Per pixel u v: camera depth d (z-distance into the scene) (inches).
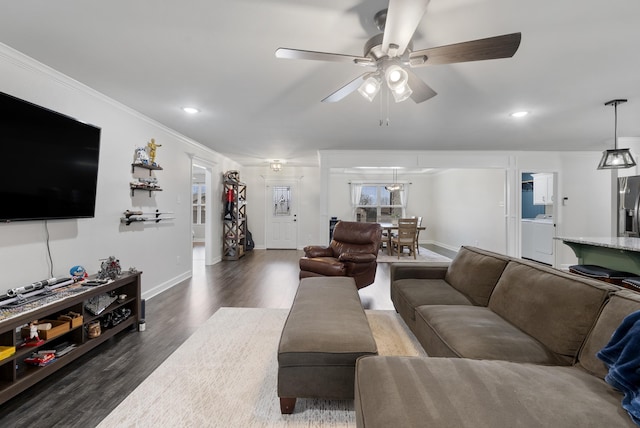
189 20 68.5
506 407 40.0
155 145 144.4
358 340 63.8
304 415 64.4
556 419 38.0
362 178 379.2
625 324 45.8
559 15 65.4
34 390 72.5
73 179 95.3
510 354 59.1
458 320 74.8
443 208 350.9
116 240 124.0
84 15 66.6
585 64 88.3
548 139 182.5
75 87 102.0
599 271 106.2
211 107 126.3
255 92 110.3
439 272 119.1
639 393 39.2
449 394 42.6
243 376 78.6
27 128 80.7
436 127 156.3
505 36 56.1
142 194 141.2
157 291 154.1
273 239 319.9
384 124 150.3
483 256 99.8
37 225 90.0
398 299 113.3
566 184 219.9
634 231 167.2
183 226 182.2
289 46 79.1
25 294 76.6
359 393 46.6
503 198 244.2
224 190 256.5
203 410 65.5
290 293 155.6
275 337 102.0
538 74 94.9
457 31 70.9
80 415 63.9
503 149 213.3
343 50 80.9
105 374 79.6
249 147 210.5
